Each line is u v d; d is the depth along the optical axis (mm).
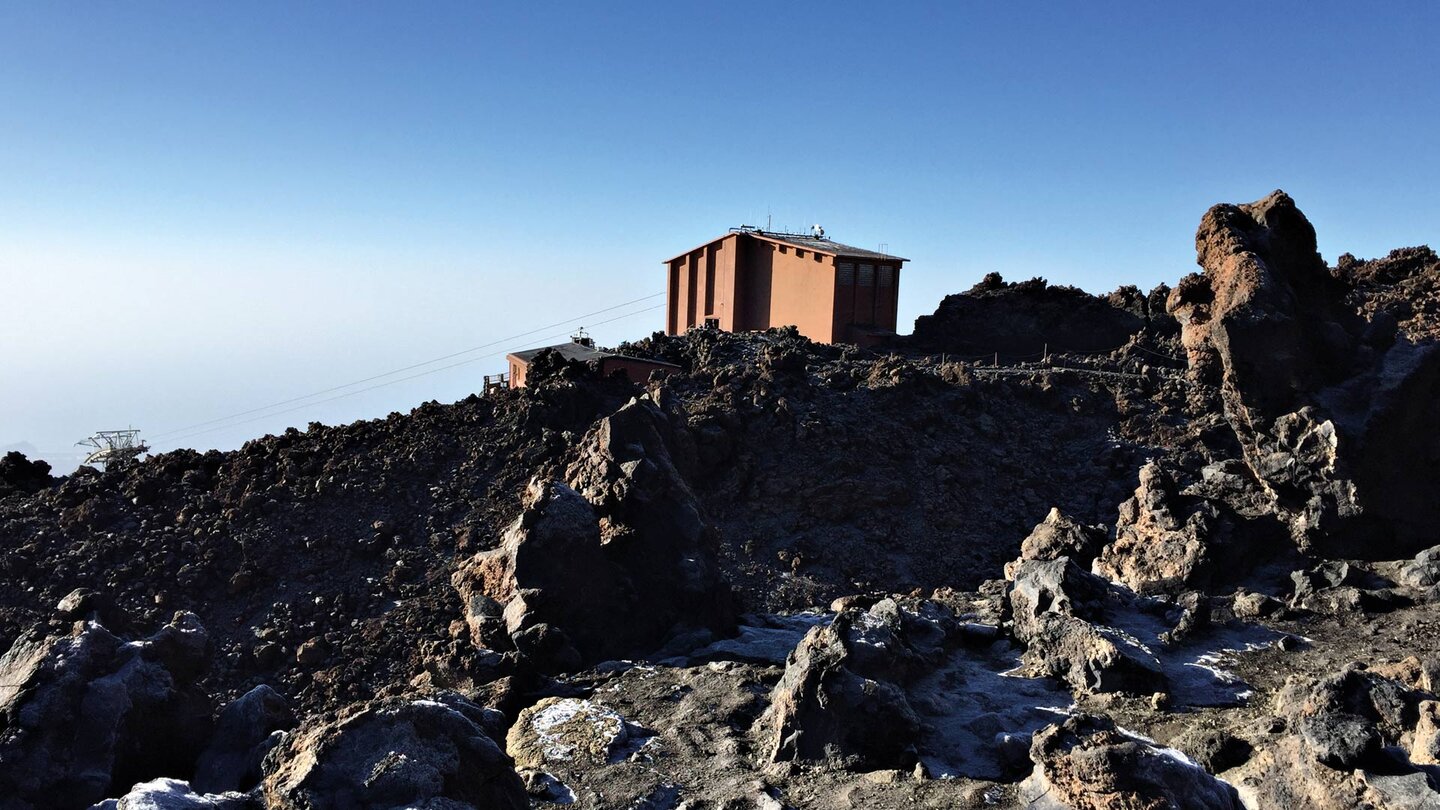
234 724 14383
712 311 65812
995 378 46625
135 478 33312
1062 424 44625
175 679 14703
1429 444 24984
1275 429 25234
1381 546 25000
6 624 26969
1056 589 22656
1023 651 22375
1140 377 47719
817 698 17516
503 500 33188
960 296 59750
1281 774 13641
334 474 33844
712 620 25844
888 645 19078
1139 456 42062
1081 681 19984
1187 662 20906
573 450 35000
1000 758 16859
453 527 31953
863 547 35344
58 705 13320
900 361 46969
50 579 28562
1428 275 53438
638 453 27578
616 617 24938
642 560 25844
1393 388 24750
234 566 29547
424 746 11500
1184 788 12359
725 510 36594
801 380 43219
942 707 18781
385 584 29109
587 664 24078
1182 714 18422
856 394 43500
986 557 35688
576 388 39000
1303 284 26297
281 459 34656
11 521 31156
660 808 16234
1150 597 24125
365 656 26094
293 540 30656
